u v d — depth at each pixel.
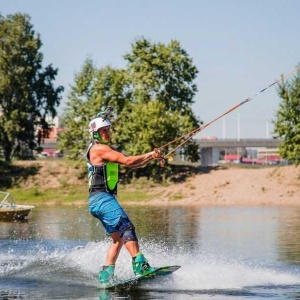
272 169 111.31
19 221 57.81
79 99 120.06
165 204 99.31
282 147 109.44
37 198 108.44
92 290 19.45
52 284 20.36
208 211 78.62
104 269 20.44
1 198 108.56
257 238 41.53
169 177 112.38
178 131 114.56
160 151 21.11
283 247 35.28
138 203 101.38
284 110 108.44
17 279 21.20
